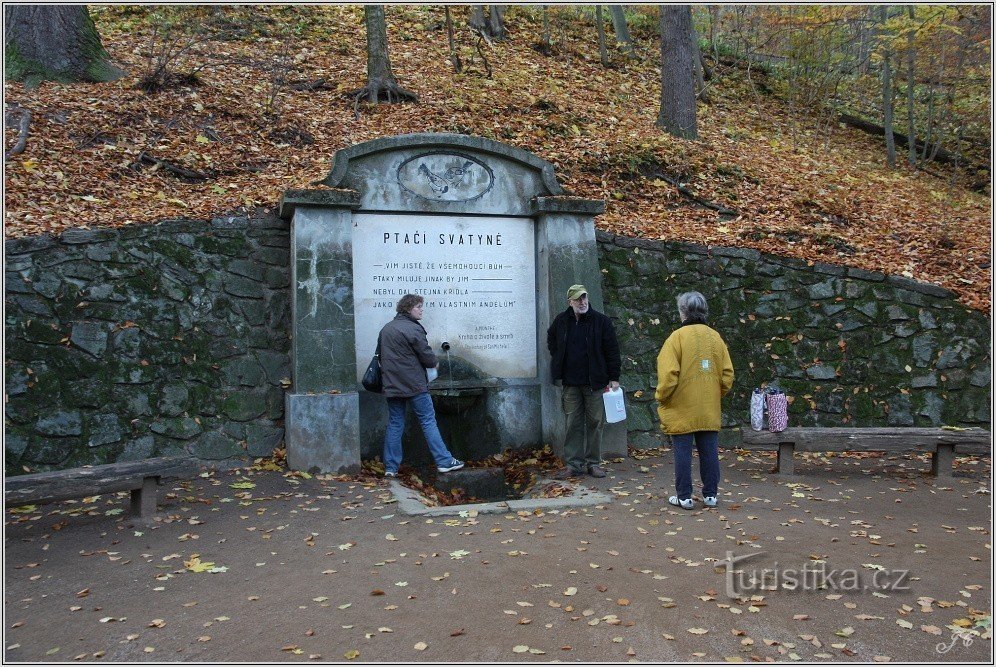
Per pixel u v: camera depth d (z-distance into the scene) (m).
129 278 7.16
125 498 6.16
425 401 6.99
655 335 8.69
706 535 5.10
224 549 4.89
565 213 7.95
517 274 8.06
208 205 8.08
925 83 17.91
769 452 8.20
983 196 14.77
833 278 9.04
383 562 4.57
